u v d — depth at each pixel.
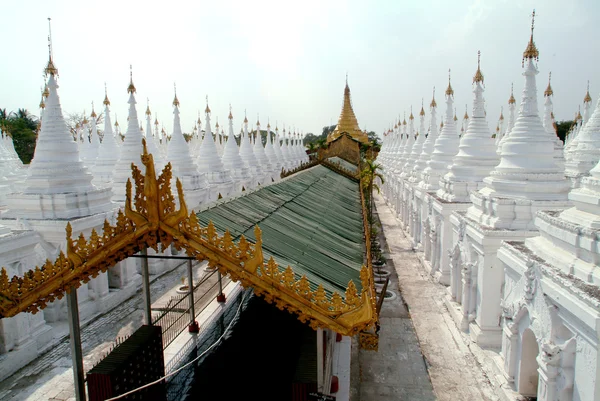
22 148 78.94
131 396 9.95
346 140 59.19
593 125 25.45
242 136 53.19
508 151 18.44
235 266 7.71
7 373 15.78
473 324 18.41
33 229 20.14
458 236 20.94
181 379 12.59
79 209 21.42
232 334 14.95
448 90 31.16
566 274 10.86
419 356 17.31
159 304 22.17
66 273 8.38
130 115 29.09
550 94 30.84
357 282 9.64
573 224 11.11
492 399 14.41
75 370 9.34
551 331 11.01
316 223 13.81
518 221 16.94
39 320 17.97
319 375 8.86
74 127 76.88
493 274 17.08
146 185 7.82
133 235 8.02
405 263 30.47
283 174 30.50
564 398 10.41
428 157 36.62
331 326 7.46
